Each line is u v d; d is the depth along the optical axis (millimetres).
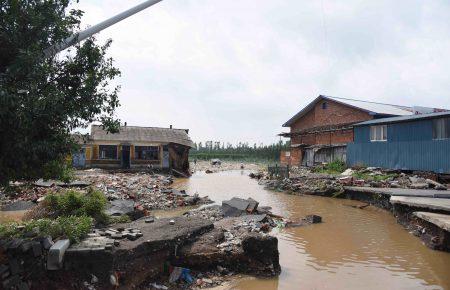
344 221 15125
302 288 8141
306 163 41438
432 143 24156
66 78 6957
